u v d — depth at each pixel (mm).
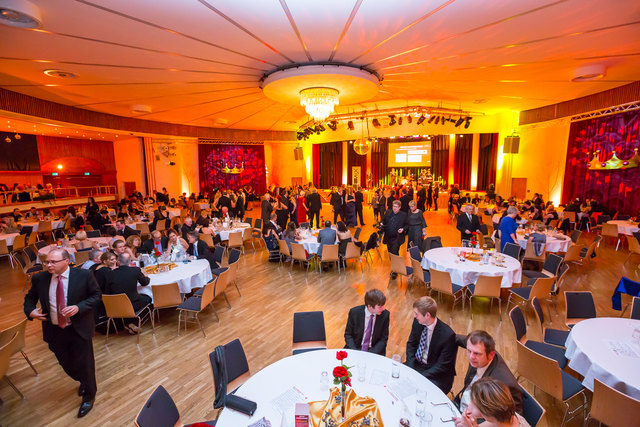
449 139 17469
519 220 8211
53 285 2885
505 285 4777
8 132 14039
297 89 7383
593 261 7570
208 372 3715
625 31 4922
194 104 10391
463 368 3725
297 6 4035
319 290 6043
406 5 4055
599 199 10430
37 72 6613
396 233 6297
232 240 7883
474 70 7027
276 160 20062
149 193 16172
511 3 4020
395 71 7055
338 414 1970
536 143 12922
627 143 9273
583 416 2938
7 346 3061
